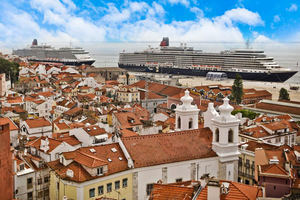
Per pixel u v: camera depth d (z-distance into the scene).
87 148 76.81
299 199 65.44
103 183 70.81
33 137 124.31
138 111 173.88
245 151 105.19
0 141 46.53
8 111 164.75
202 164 79.81
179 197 53.84
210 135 85.56
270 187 70.88
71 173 70.25
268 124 133.62
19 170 83.25
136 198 74.56
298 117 188.88
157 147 78.19
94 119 156.50
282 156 90.44
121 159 75.00
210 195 50.25
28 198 84.25
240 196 52.97
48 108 195.00
